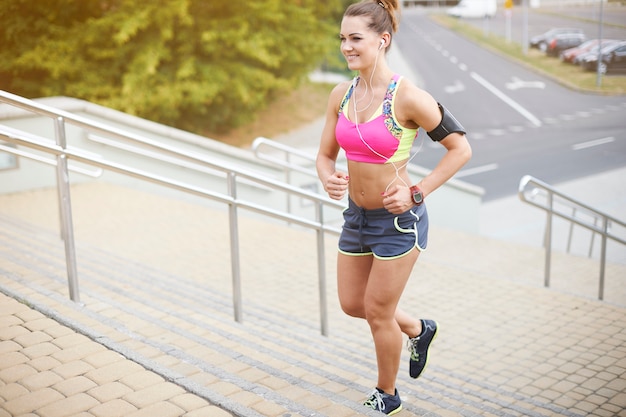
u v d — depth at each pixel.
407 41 49.41
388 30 2.88
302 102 27.14
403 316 3.41
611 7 29.47
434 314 6.01
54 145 3.89
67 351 3.17
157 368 3.00
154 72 18.08
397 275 3.05
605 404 4.32
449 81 33.25
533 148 20.30
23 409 2.66
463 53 42.75
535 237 12.09
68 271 4.03
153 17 18.16
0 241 5.85
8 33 17.55
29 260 5.23
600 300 6.49
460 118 25.48
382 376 3.26
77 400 2.74
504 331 5.59
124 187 9.88
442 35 53.38
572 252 11.05
